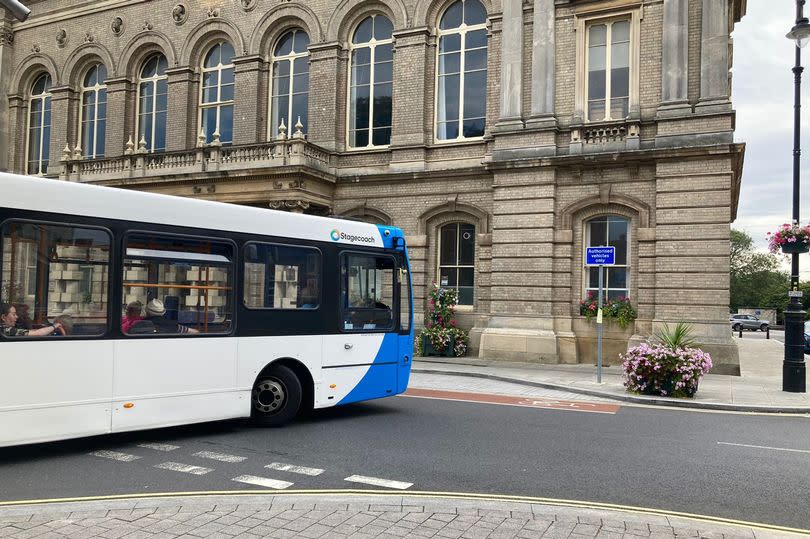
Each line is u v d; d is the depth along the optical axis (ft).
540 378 50.65
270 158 68.54
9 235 23.62
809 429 33.35
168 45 84.48
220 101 82.38
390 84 72.49
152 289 27.58
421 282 68.33
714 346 54.44
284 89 78.28
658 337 53.21
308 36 77.00
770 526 18.06
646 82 59.31
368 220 71.77
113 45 88.63
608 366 59.16
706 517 18.80
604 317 59.36
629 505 19.93
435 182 68.39
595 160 59.26
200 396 28.84
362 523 17.39
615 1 60.44
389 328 37.37
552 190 61.21
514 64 64.08
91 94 92.07
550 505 19.30
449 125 69.62
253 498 19.51
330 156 72.95
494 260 63.52
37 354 24.13
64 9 92.48
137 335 26.89
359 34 74.54
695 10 57.67
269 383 31.81
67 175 80.89
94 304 25.81
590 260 48.01
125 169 76.48
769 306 287.69
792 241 46.09
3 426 23.26
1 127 96.32
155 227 27.63
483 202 66.13
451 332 64.75
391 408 38.19
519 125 63.16
